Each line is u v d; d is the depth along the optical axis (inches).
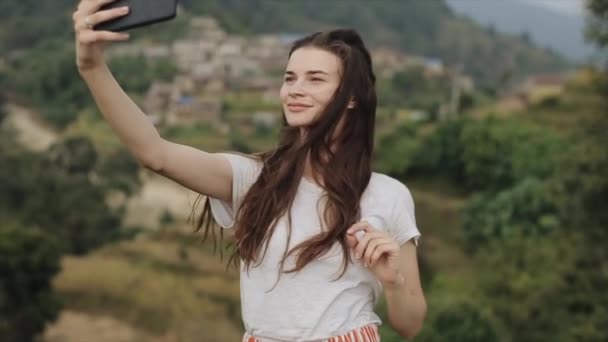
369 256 93.8
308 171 101.3
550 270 1002.1
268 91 4384.8
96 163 2603.3
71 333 1406.3
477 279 1254.3
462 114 2415.1
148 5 85.0
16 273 1185.4
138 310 1515.7
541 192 1594.5
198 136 3560.5
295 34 6574.8
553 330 843.4
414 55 6948.8
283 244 97.4
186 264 1779.0
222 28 5610.2
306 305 96.4
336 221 97.1
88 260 1740.9
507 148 1942.7
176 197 2741.1
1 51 4512.8
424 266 1648.6
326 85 100.6
